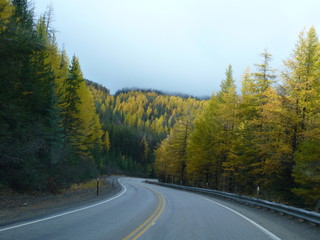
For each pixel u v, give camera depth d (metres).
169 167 56.06
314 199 17.34
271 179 21.88
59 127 28.30
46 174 21.61
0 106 14.55
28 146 16.56
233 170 27.41
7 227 8.27
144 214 11.78
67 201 16.81
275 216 13.34
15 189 17.06
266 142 21.25
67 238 7.06
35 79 18.61
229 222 10.71
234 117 28.23
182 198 21.95
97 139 58.47
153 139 141.38
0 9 14.23
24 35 13.70
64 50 34.50
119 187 36.06
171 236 7.66
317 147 17.08
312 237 8.41
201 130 35.22
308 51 19.12
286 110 19.11
